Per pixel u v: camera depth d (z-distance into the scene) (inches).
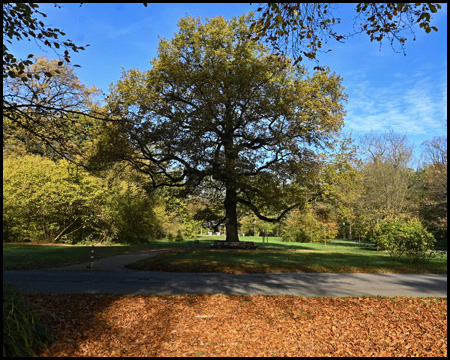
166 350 206.7
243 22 906.1
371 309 301.1
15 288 220.8
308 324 258.5
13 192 919.0
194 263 566.9
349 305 312.0
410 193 1473.9
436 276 517.3
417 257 670.5
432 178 1434.5
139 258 650.8
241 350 209.6
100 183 1013.8
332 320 269.0
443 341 230.2
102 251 746.2
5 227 936.3
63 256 623.2
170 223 1638.8
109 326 241.9
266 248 1031.0
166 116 834.2
